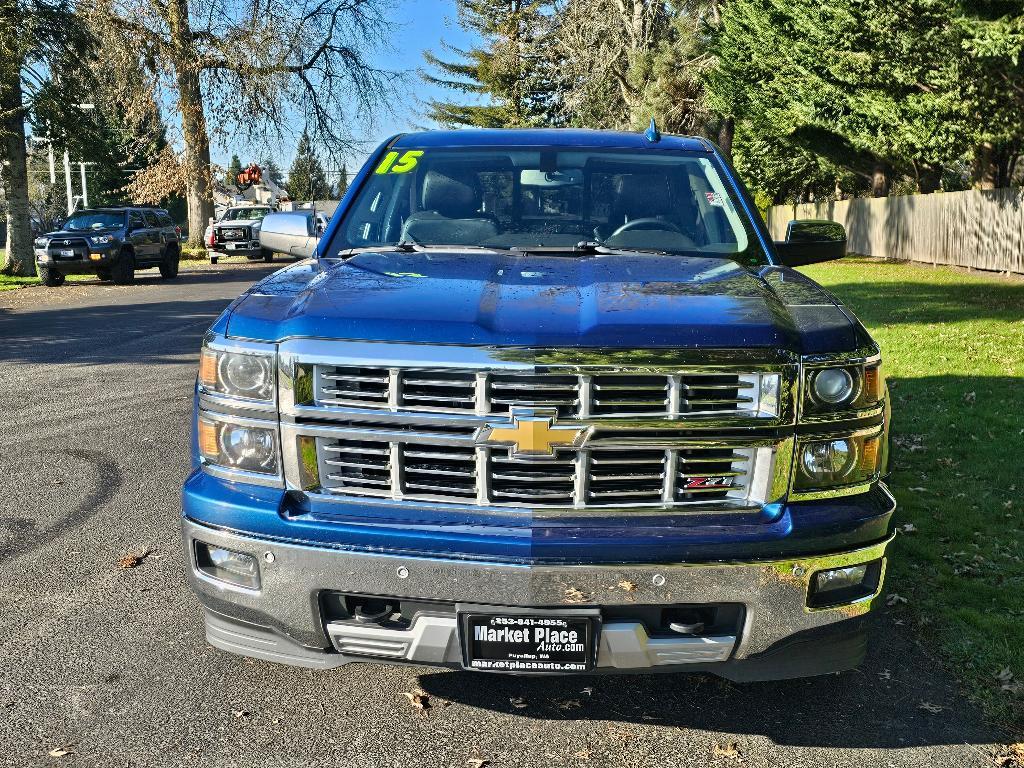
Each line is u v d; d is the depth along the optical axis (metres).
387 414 2.85
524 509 2.84
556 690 3.53
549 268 3.51
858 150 29.89
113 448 7.06
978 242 25.19
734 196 4.32
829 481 2.95
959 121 19.81
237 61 35.72
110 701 3.41
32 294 21.62
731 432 2.86
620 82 42.12
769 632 2.88
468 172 4.43
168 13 35.41
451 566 2.78
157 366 10.86
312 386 2.91
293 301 3.15
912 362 10.41
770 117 31.02
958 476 6.18
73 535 5.18
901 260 30.95
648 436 2.83
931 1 16.89
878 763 3.05
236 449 3.02
